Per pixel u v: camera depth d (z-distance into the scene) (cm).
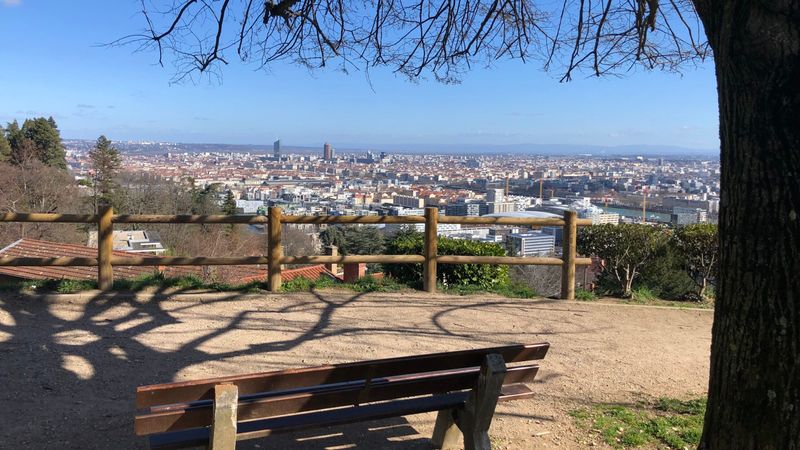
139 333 552
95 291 659
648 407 420
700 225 820
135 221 668
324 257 725
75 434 350
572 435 368
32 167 3158
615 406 418
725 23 223
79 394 411
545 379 472
